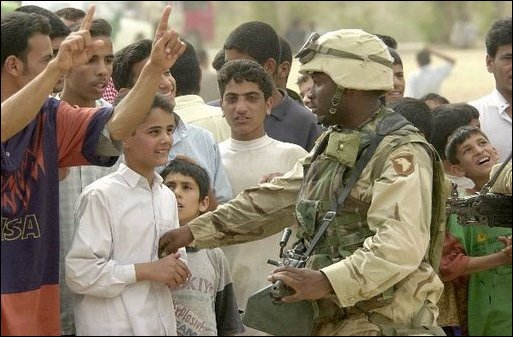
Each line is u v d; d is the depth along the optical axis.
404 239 12.13
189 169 14.55
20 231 11.70
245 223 13.70
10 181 11.60
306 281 12.13
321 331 12.86
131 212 12.77
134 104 11.69
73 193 13.52
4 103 11.11
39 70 11.98
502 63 14.60
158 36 11.45
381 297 12.54
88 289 12.48
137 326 12.49
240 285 15.30
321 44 12.94
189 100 17.38
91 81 14.17
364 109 12.96
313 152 13.27
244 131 15.61
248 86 15.52
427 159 12.64
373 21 64.88
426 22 63.28
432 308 12.82
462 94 42.25
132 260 12.72
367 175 12.60
